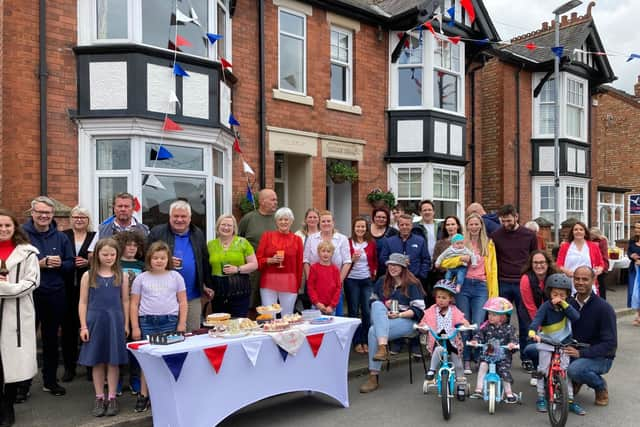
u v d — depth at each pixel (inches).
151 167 301.6
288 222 243.3
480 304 253.9
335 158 445.1
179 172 312.2
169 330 199.0
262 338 185.6
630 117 921.5
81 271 231.5
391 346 292.2
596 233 359.9
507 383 201.8
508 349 201.5
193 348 167.0
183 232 215.6
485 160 601.0
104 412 192.5
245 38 382.3
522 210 609.9
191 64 316.2
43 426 181.6
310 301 275.3
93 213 296.7
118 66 293.9
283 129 400.2
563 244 304.3
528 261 245.4
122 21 302.4
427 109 473.4
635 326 384.2
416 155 472.1
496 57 582.9
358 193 454.3
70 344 233.8
